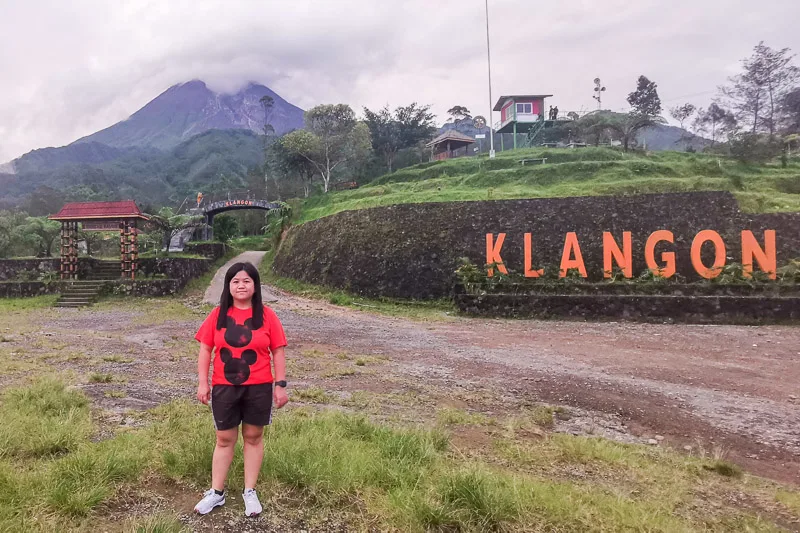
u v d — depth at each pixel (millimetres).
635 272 19984
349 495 3570
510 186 32406
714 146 45406
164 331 14305
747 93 52031
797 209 22172
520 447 5195
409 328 15180
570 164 34281
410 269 21734
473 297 17719
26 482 3379
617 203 21438
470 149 80562
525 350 11523
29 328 14633
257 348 3203
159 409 5988
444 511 3273
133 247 24984
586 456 4980
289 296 24234
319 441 4535
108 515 3145
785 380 8680
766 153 34125
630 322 15719
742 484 4539
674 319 15414
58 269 26609
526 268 19281
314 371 9109
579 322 16031
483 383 8461
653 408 7070
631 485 4344
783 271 16703
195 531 2971
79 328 15062
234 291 3213
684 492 4238
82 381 7719
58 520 2965
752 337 12758
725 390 8047
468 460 4629
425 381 8547
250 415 3207
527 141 56906
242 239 47250
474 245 21609
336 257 24672
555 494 3766
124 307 20781
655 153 43625
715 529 3531
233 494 3500
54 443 4289
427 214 23359
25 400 5766
